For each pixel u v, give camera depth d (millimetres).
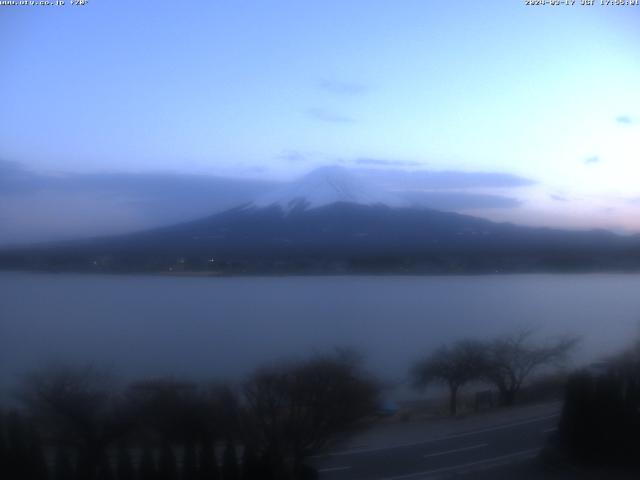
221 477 5570
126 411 6684
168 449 5629
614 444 6352
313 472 5898
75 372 8031
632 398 6914
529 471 5918
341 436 6629
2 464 5562
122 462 5617
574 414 6641
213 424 6445
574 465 6117
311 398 6738
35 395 7129
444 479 5680
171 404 6660
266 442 6219
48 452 6156
